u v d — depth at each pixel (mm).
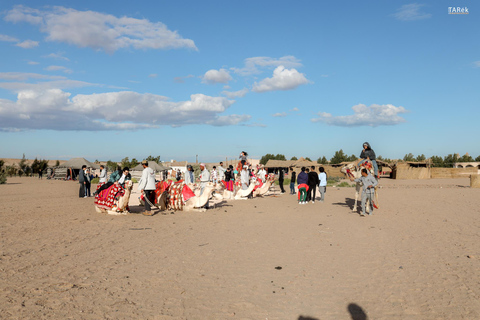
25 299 5461
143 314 5016
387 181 54281
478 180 36000
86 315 4938
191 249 8812
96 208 15734
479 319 4906
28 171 86125
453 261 7734
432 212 16031
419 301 5551
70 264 7410
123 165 75750
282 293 5887
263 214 15453
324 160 110062
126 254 8281
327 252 8562
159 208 17125
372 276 6754
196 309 5227
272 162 69688
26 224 12477
